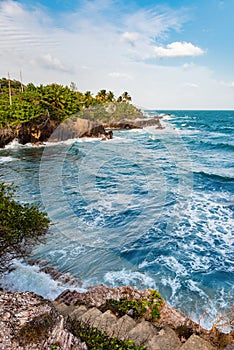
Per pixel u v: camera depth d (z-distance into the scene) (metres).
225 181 12.87
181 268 6.21
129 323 3.49
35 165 17.36
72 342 2.28
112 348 2.62
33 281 5.48
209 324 4.61
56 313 2.50
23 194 10.73
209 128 38.69
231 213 9.24
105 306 4.28
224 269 6.26
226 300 5.29
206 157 19.62
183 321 3.93
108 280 5.70
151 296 4.50
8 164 17.91
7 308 2.35
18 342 2.02
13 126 27.05
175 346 3.05
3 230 4.64
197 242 7.30
